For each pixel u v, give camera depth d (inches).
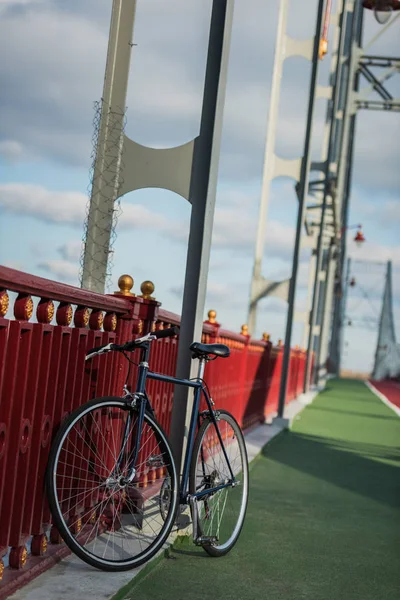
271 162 721.0
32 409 145.3
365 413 802.2
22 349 139.3
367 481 340.8
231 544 198.7
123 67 244.8
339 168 1227.2
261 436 451.8
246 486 207.0
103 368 184.2
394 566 202.1
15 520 145.9
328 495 298.4
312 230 1189.7
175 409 210.4
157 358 239.3
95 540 177.6
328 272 1451.8
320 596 170.9
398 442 532.1
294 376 879.7
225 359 382.3
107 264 235.8
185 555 189.8
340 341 3277.6
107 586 153.9
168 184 220.7
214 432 194.7
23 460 145.3
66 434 153.5
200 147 220.1
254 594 167.5
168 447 178.1
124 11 247.8
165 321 243.0
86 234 237.1
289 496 288.7
